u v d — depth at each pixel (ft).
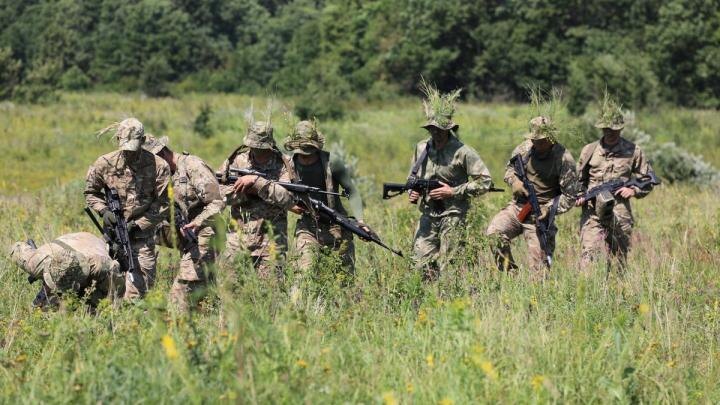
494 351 49.75
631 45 581.53
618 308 65.51
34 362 50.85
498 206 112.37
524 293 66.18
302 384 41.29
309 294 61.31
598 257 81.10
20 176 235.40
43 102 491.72
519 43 630.33
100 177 66.74
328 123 402.31
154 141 67.77
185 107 488.44
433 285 67.41
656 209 127.54
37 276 63.36
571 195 80.94
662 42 513.04
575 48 619.67
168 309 58.70
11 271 73.20
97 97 634.84
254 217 70.95
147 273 66.23
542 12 630.74
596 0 625.41
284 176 73.05
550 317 60.49
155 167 66.69
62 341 50.78
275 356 42.73
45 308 62.59
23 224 104.06
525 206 80.79
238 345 40.68
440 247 76.54
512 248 90.02
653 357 52.49
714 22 510.17
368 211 126.93
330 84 607.78
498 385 44.04
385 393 41.70
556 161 80.64
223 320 53.57
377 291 64.39
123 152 66.08
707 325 61.26
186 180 66.69
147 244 66.59
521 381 46.19
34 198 137.90
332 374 44.88
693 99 510.99
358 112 463.01
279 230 71.72
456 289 67.56
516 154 82.58
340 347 48.88
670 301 65.98
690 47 509.76
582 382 46.85
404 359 49.73
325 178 74.79
